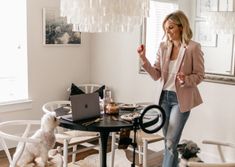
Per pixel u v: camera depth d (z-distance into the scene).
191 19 3.67
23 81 4.26
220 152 2.44
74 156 3.61
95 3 2.24
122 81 4.54
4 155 3.91
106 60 4.72
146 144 3.23
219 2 3.46
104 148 2.78
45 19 4.30
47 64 4.43
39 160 2.53
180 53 2.81
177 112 2.85
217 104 3.57
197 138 3.77
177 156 2.91
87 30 2.36
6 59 4.11
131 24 2.40
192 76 2.78
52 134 2.54
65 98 4.70
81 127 2.43
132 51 4.35
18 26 4.16
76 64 4.78
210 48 3.57
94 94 2.65
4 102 4.05
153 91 4.14
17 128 4.20
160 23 3.98
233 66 3.41
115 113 2.74
